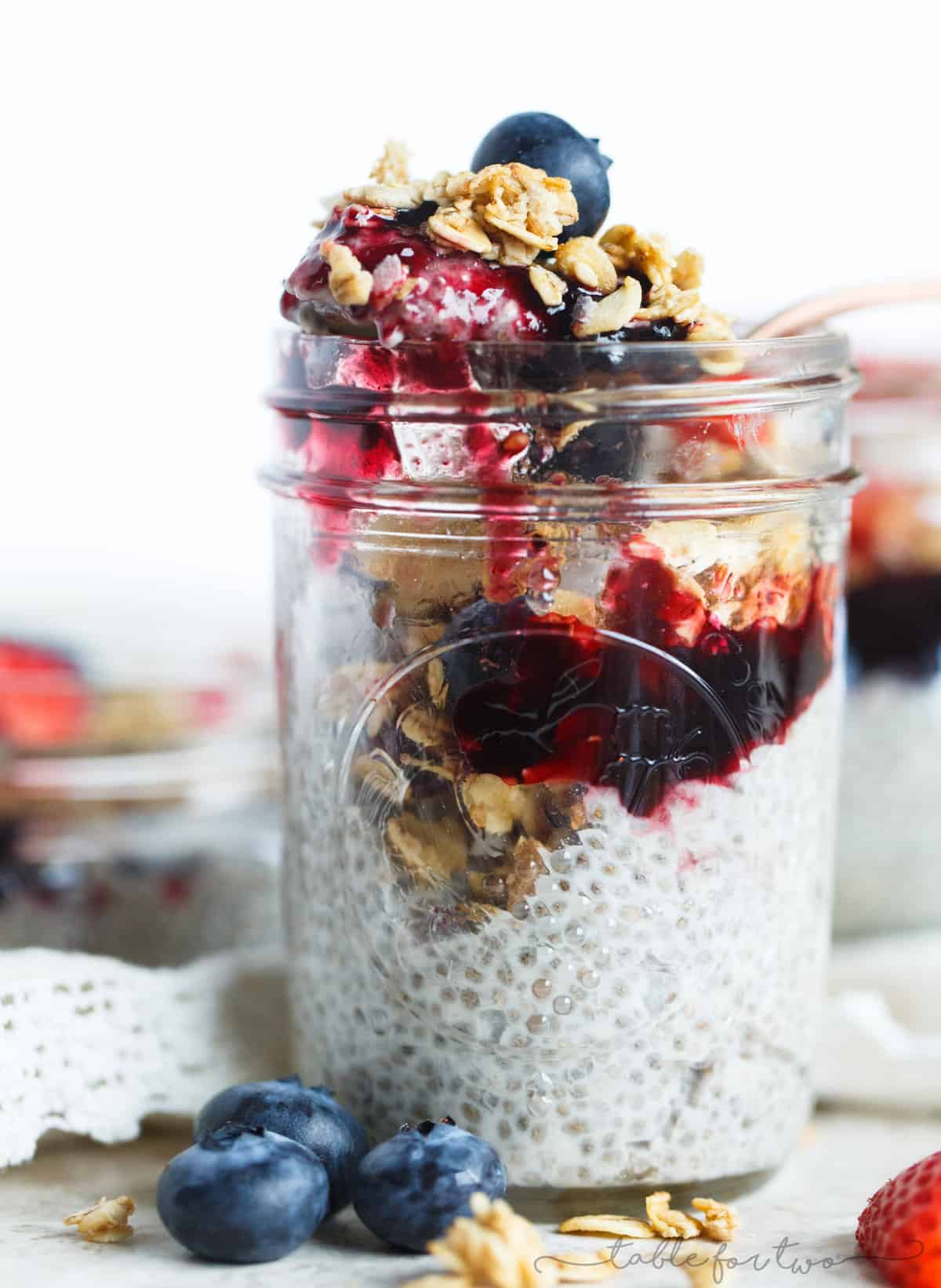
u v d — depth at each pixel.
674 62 0.69
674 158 0.69
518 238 0.45
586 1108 0.46
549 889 0.45
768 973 0.47
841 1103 0.52
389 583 0.45
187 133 0.73
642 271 0.46
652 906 0.45
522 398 0.44
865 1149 0.50
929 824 0.55
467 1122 0.46
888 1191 0.45
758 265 0.71
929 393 0.56
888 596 0.55
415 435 0.45
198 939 0.55
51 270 0.75
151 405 0.77
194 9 0.71
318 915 0.47
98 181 0.74
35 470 0.77
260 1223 0.44
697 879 0.46
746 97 0.69
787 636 0.46
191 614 0.70
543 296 0.45
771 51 0.69
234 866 0.56
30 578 0.76
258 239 0.74
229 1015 0.50
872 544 0.55
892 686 0.55
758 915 0.46
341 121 0.71
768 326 0.48
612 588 0.45
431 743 0.45
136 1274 0.44
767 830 0.46
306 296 0.45
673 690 0.45
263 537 0.78
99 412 0.77
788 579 0.46
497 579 0.44
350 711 0.46
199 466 0.78
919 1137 0.51
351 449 0.45
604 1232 0.46
